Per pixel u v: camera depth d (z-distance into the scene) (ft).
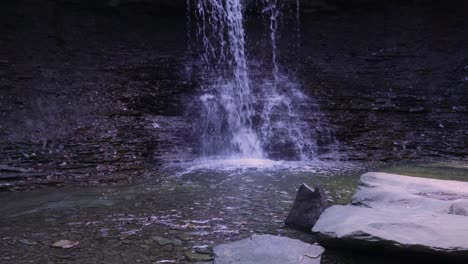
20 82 31.83
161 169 23.71
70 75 34.40
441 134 31.53
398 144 30.04
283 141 30.01
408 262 9.80
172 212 14.71
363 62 42.27
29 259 10.50
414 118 33.99
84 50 38.45
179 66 39.91
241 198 16.62
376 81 39.55
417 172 22.67
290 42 45.44
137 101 33.22
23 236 12.30
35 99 30.40
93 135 27.86
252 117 33.35
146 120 30.91
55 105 30.35
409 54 42.70
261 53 43.73
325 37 46.14
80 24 41.50
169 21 46.39
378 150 29.12
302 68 41.57
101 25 42.55
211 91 36.60
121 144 27.17
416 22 47.06
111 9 44.39
